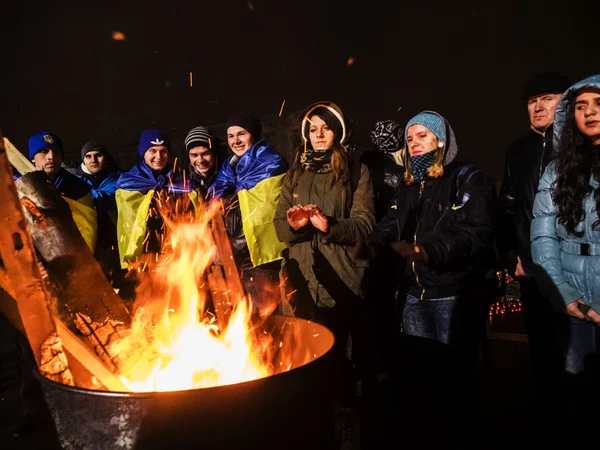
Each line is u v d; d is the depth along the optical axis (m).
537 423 2.57
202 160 3.30
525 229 2.57
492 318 4.58
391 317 3.05
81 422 1.30
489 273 2.30
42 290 1.35
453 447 2.27
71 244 1.61
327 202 2.50
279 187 2.92
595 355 2.04
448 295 2.24
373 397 2.96
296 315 2.56
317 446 1.45
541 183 2.18
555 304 2.07
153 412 1.23
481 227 2.12
